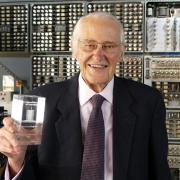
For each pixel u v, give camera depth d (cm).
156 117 134
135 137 128
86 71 130
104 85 135
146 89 140
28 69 353
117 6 311
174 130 313
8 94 329
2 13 330
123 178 122
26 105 104
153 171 133
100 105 132
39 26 325
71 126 127
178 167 309
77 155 123
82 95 134
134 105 133
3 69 348
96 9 313
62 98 134
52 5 321
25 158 118
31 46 327
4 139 103
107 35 124
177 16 315
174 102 314
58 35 322
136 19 310
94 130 127
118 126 129
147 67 313
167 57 312
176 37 309
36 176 127
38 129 104
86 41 125
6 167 115
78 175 122
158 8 318
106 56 127
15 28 329
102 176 123
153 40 312
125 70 315
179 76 311
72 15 318
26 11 327
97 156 124
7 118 105
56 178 124
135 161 126
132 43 313
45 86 141
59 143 126
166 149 134
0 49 332
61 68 324
